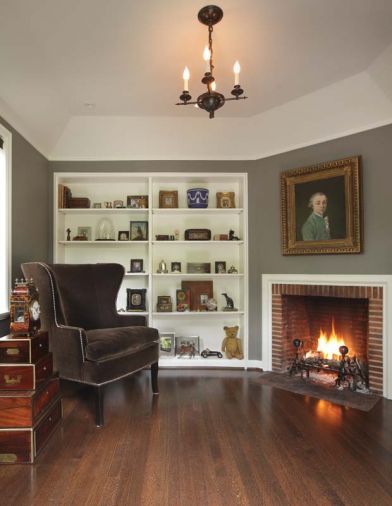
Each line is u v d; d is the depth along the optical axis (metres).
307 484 1.70
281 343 3.56
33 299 2.16
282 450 2.02
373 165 3.00
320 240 3.27
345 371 3.13
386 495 1.62
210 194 4.04
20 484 1.70
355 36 2.28
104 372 2.38
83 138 3.62
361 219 3.04
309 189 3.34
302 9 2.03
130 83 2.83
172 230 4.05
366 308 3.29
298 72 2.70
